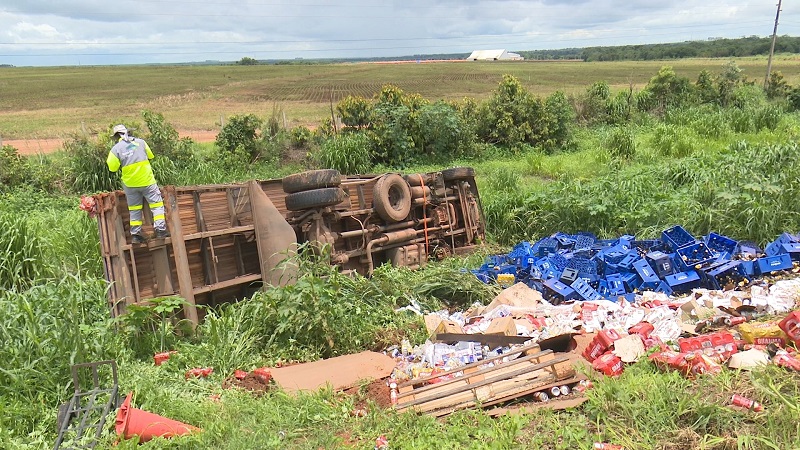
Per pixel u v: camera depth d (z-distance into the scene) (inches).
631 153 748.6
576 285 315.9
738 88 1258.0
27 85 2554.1
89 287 300.7
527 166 736.3
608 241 374.6
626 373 212.1
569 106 978.7
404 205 403.9
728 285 311.7
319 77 2893.7
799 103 1208.8
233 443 189.5
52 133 1171.9
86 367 228.1
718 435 172.2
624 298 296.2
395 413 204.4
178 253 301.1
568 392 211.3
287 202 350.0
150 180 297.3
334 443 192.1
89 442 191.6
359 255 382.3
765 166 498.6
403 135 783.1
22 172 637.3
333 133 792.9
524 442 180.9
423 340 277.9
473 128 871.1
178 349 274.8
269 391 232.7
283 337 279.1
